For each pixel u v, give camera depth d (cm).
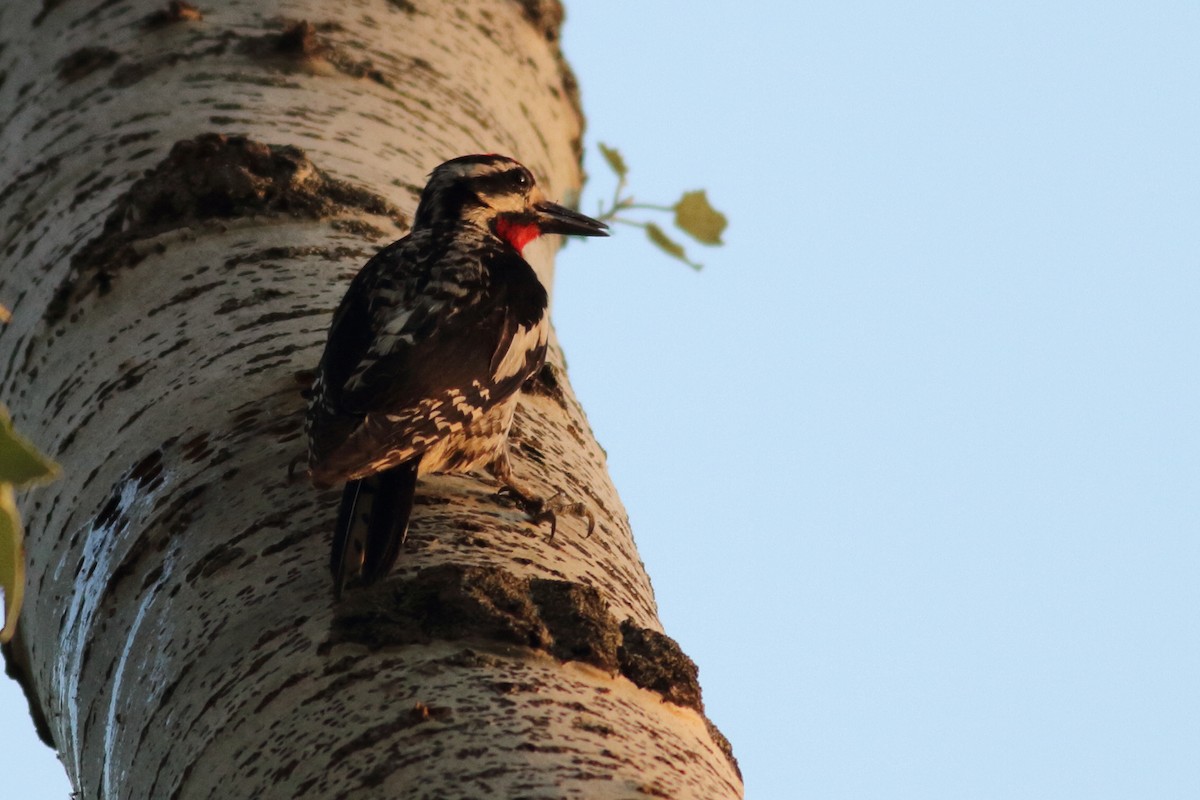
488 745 589
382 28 1267
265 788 608
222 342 891
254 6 1229
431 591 666
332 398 803
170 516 779
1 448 517
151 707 693
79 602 798
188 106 1123
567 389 1035
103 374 902
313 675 645
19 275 1045
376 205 1035
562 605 673
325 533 738
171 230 973
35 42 1250
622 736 617
